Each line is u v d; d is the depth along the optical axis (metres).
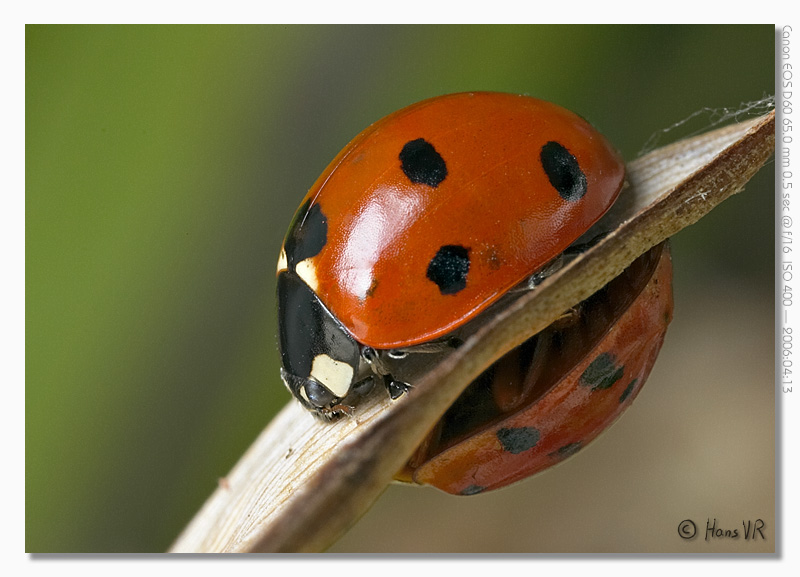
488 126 0.05
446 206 0.05
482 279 0.05
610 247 0.05
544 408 0.05
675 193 0.05
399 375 0.05
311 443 0.05
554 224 0.05
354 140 0.06
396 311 0.05
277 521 0.05
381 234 0.05
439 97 0.06
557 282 0.05
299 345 0.06
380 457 0.05
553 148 0.05
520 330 0.05
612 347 0.05
